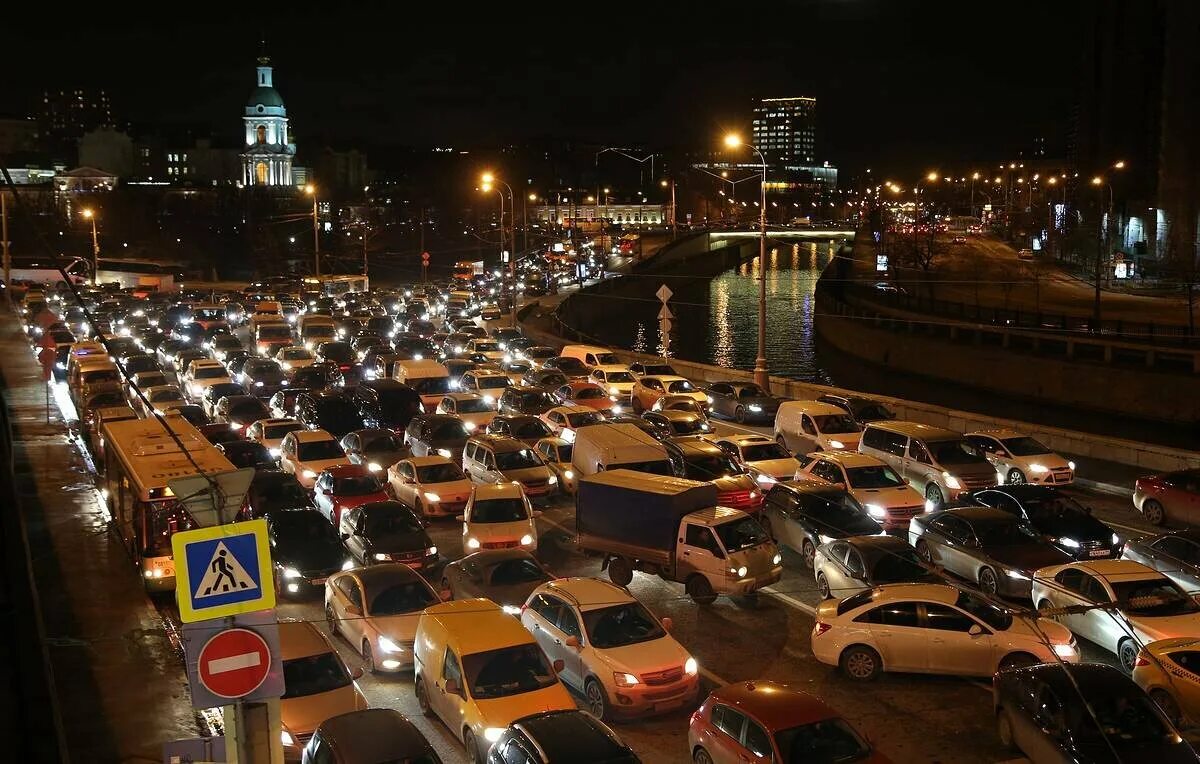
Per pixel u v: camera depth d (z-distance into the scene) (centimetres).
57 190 15550
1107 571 1830
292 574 2095
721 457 2734
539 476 2795
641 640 1617
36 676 1209
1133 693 1379
